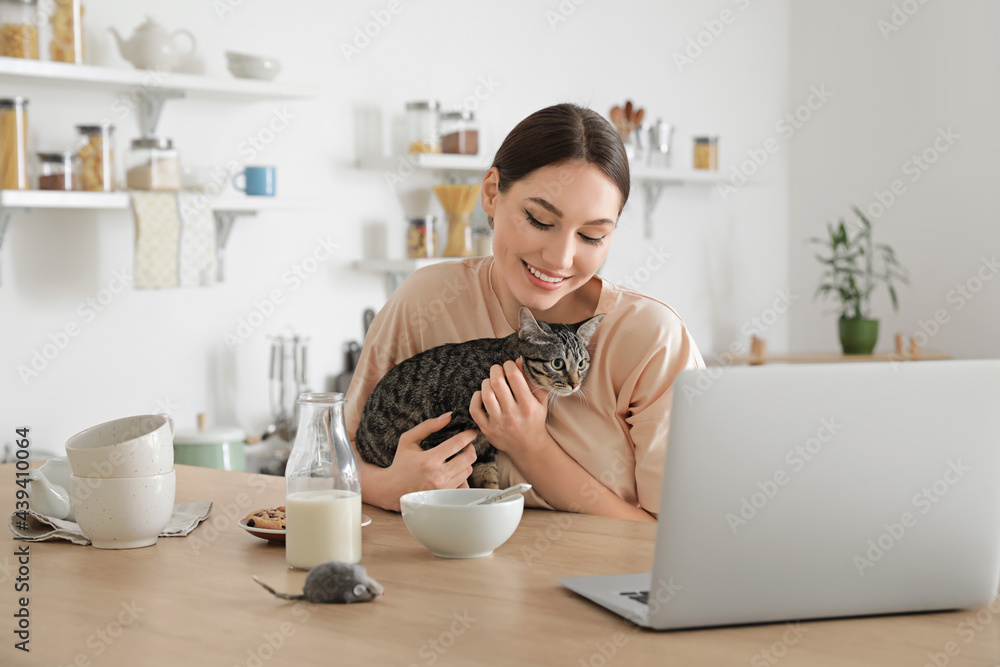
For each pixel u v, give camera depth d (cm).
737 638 78
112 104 250
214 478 148
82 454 103
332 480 99
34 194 216
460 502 106
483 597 88
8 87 230
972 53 396
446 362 132
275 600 87
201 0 266
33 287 240
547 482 127
